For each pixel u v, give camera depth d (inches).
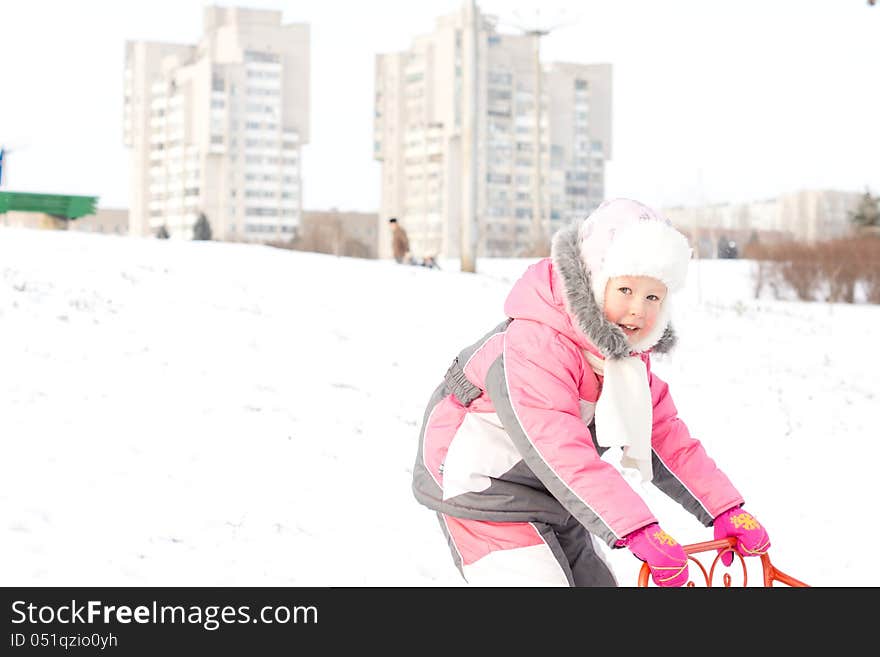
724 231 2856.8
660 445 162.6
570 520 162.2
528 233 6791.3
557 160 6934.1
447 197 6688.0
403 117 6958.7
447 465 157.2
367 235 7726.4
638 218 147.4
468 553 157.6
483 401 157.0
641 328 149.2
